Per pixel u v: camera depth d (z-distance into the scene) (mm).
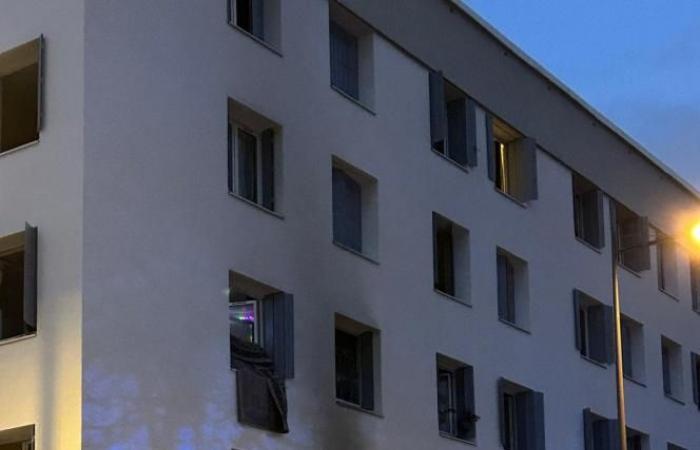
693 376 45938
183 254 23938
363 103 30281
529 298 35531
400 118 31094
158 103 24062
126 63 23562
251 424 24656
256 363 25391
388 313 29328
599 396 38281
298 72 27781
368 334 28906
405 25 31672
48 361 22047
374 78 30375
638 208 43094
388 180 30219
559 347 36625
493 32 35219
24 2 23875
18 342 22469
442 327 31266
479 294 33125
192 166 24531
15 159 23328
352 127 29219
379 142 30109
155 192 23625
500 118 35344
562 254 37750
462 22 34125
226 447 24047
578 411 36938
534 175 36250
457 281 32969
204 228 24516
